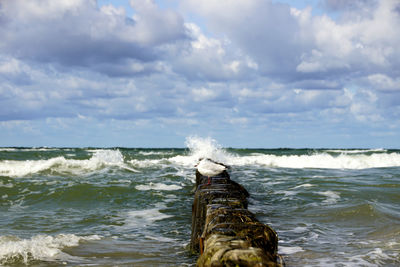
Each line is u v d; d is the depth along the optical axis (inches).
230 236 161.3
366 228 283.1
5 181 495.2
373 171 716.0
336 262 203.9
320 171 713.6
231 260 129.3
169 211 366.3
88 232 281.0
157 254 228.8
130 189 466.6
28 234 270.5
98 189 451.8
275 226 294.4
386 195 420.5
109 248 237.6
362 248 231.8
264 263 128.5
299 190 463.2
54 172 603.5
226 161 904.9
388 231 270.5
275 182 547.8
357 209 333.7
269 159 892.0
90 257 217.5
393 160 881.5
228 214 191.6
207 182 363.9
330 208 352.2
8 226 293.6
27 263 202.5
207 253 142.6
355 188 466.3
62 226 299.7
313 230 280.5
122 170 657.0
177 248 244.2
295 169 759.1
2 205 383.2
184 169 716.0
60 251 225.5
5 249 220.7
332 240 252.8
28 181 503.8
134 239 264.8
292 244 243.4
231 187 309.0
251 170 734.5
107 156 786.8
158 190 471.5
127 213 355.3
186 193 461.7
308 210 351.6
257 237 165.5
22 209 367.6
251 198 418.0
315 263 202.2
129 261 212.4
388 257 212.5
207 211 208.1
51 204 391.9
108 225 307.1
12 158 872.3
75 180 529.7
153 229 296.5
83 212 357.1
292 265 198.5
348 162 856.9
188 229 298.5
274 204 386.0
